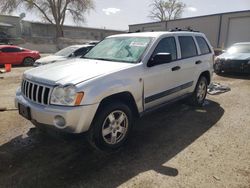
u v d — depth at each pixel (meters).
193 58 5.44
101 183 2.99
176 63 4.83
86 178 3.08
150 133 4.45
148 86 4.18
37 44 32.81
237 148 3.88
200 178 3.08
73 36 49.34
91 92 3.27
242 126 4.81
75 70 3.70
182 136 4.33
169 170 3.26
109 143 3.70
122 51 4.50
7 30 39.28
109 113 3.58
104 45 5.00
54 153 3.69
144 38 4.60
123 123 3.88
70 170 3.25
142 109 4.18
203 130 4.60
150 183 2.98
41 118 3.32
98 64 4.03
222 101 6.67
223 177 3.10
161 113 5.54
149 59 4.20
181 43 5.16
